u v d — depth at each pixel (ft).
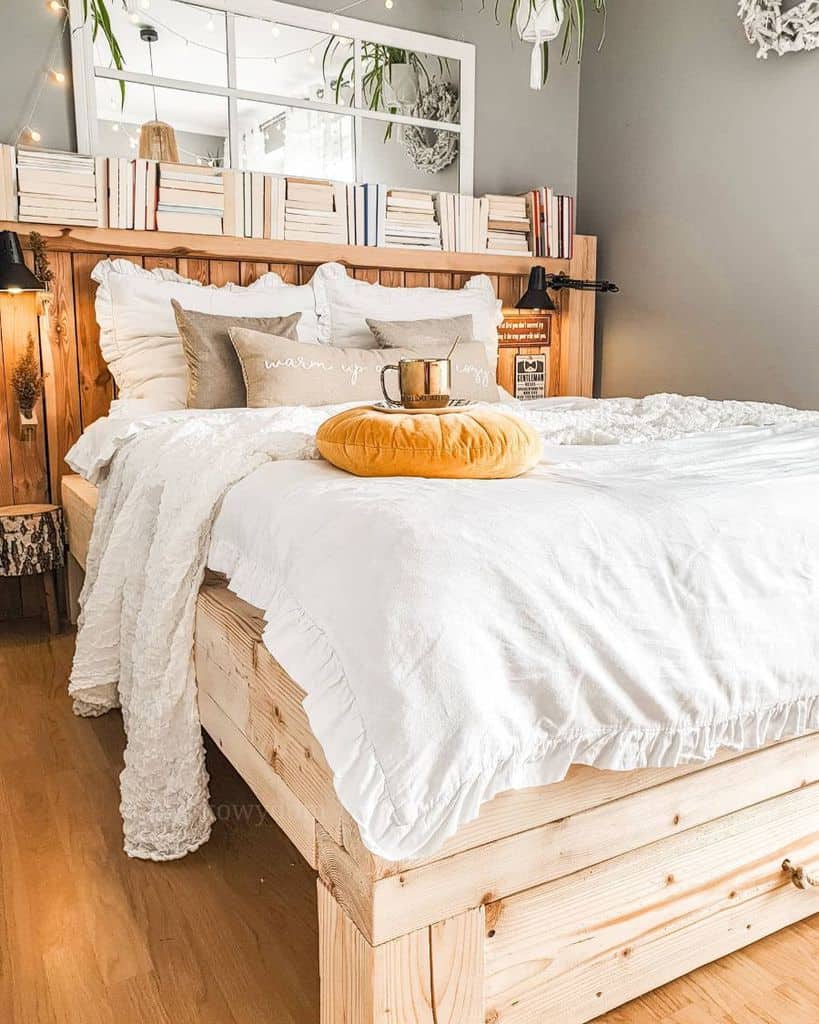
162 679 4.85
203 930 4.36
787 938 4.31
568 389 12.60
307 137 10.71
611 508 3.51
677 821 3.73
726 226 10.90
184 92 9.93
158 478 5.58
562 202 12.01
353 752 2.85
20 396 8.91
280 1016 3.77
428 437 4.01
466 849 3.13
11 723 6.88
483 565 3.09
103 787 5.87
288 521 3.79
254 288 9.66
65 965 4.09
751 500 3.81
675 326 11.76
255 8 10.16
